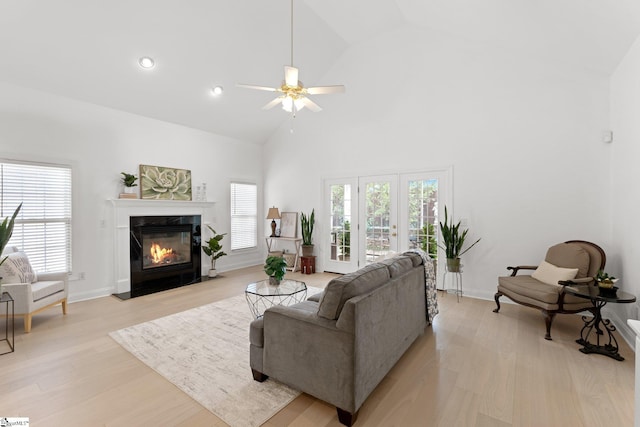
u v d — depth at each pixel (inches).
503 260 163.3
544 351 106.7
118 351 105.0
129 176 177.8
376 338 80.7
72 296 161.2
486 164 167.0
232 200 246.7
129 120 184.2
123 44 146.3
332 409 76.4
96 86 160.2
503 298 163.0
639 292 107.7
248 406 76.8
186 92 186.5
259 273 232.2
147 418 72.1
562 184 148.3
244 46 172.9
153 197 193.5
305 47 193.6
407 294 102.9
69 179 160.1
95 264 170.1
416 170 189.6
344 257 226.2
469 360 100.7
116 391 82.4
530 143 155.3
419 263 120.6
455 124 175.9
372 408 76.7
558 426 69.7
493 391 83.4
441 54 179.2
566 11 104.6
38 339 114.3
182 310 147.2
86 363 96.9
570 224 146.6
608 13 96.8
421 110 187.5
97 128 170.6
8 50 130.4
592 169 141.6
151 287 187.6
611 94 136.1
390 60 197.5
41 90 150.3
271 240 268.1
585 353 104.4
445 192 181.0
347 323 69.9
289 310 81.9
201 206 219.9
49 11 123.4
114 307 151.6
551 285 125.9
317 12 170.9
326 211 234.1
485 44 165.0
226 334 118.9
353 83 213.6
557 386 85.5
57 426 69.1
